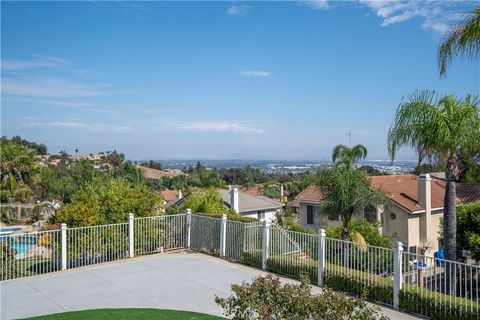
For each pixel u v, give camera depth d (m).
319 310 5.18
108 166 108.62
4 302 9.69
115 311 8.95
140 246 14.62
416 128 10.22
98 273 12.23
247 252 13.25
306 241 11.46
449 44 10.41
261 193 65.38
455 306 8.20
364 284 9.90
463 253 13.94
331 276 10.61
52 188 57.59
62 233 12.77
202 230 15.19
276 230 12.34
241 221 14.38
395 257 9.26
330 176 15.41
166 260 13.86
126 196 16.23
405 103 10.44
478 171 27.03
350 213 15.57
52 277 11.84
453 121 10.06
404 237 23.91
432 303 8.60
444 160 10.53
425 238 24.28
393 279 9.36
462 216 14.02
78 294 10.29
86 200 15.83
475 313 7.93
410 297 8.95
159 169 141.50
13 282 11.34
